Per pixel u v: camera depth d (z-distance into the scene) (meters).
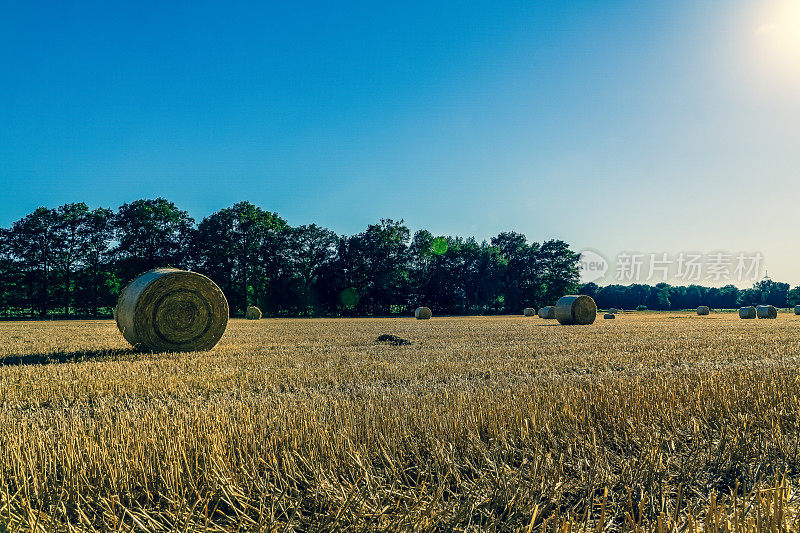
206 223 65.75
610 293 111.56
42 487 3.98
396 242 74.12
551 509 3.77
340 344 16.69
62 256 61.00
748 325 28.27
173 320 15.16
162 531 3.47
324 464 4.37
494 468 4.25
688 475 4.20
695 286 116.56
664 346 15.14
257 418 5.72
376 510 3.62
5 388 8.41
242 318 52.97
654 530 3.28
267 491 3.94
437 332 23.02
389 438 4.90
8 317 57.12
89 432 5.30
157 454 4.46
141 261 61.31
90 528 3.47
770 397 6.59
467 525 3.53
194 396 7.96
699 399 6.48
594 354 13.12
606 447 4.84
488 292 78.75
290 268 68.62
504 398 6.67
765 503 3.44
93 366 11.16
